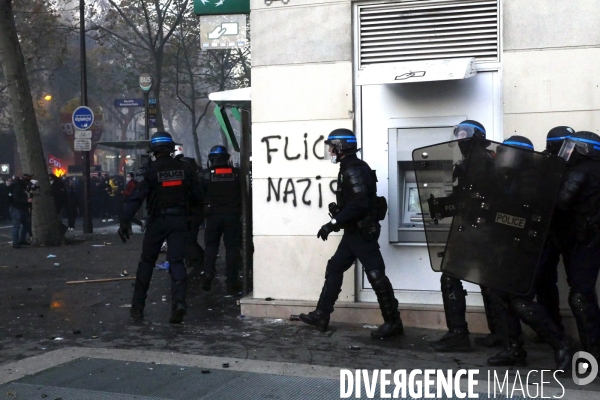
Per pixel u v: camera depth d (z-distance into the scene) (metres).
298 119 7.35
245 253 8.10
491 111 6.84
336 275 6.76
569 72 6.57
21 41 29.27
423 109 7.02
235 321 7.35
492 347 6.34
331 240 7.29
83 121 19.98
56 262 12.99
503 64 6.74
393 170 7.09
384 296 6.57
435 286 7.03
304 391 5.02
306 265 7.38
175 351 6.18
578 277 5.53
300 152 7.36
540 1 6.62
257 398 4.87
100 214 28.39
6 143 48.84
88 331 7.00
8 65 16.47
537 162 5.26
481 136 5.93
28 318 7.68
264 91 7.45
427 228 6.05
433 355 6.07
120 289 9.62
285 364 5.70
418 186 6.01
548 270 6.17
